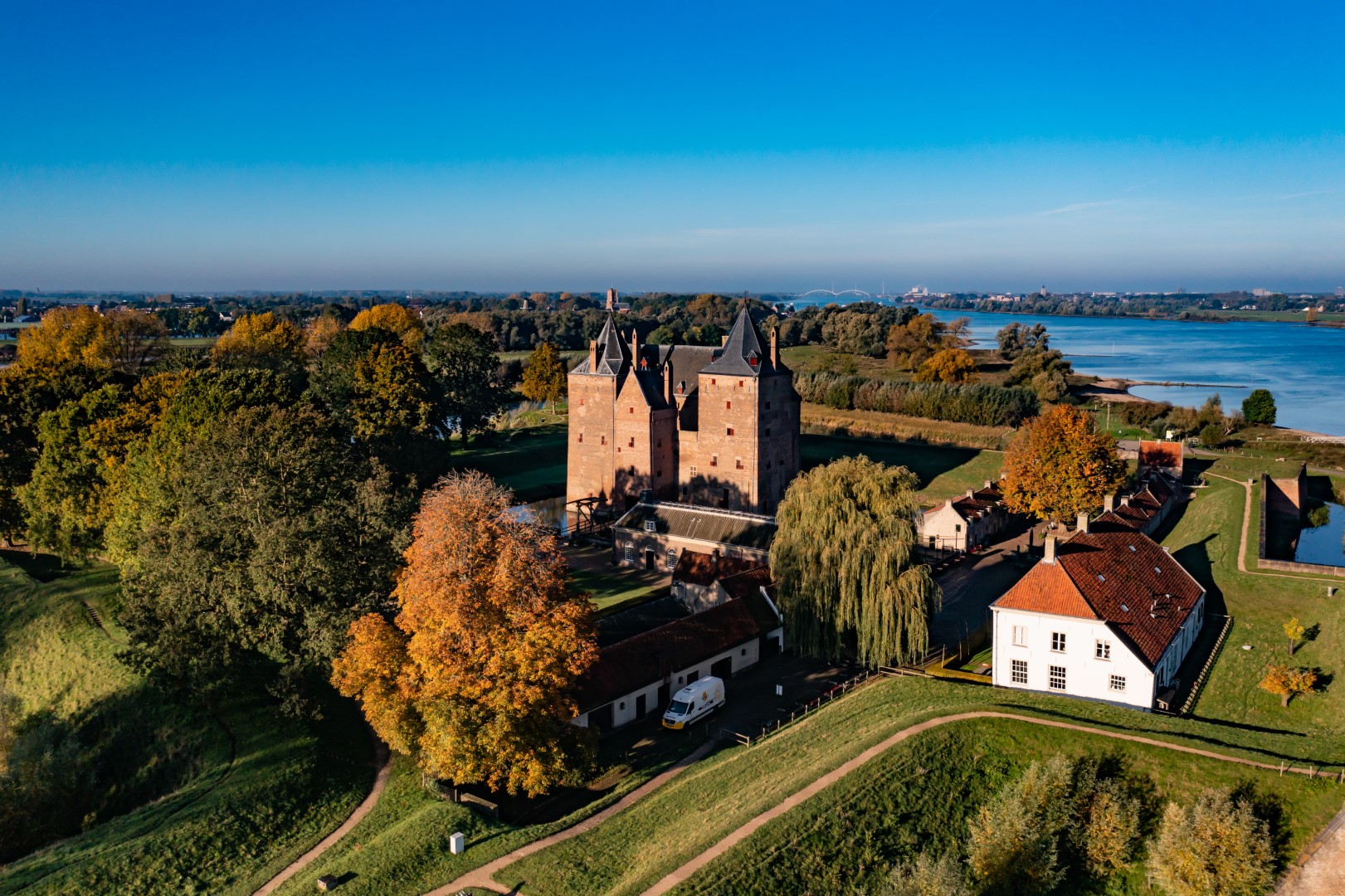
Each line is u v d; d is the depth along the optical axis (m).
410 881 38.56
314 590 55.81
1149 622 55.50
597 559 92.88
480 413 141.50
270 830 44.88
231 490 60.25
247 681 58.28
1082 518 63.19
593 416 106.06
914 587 60.03
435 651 46.00
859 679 60.69
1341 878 34.84
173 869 41.50
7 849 49.16
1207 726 45.97
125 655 58.72
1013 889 37.19
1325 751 42.12
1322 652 56.47
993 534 96.50
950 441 151.50
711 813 41.84
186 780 52.25
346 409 112.00
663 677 58.06
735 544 82.75
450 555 47.84
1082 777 41.25
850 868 37.50
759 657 66.19
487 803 45.12
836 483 63.66
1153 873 37.25
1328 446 133.88
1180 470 109.81
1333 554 88.56
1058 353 192.00
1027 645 55.22
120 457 83.62
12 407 97.06
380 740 55.09
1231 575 70.50
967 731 45.59
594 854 39.62
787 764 45.91
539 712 45.88
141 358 162.50
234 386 87.56
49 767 52.88
